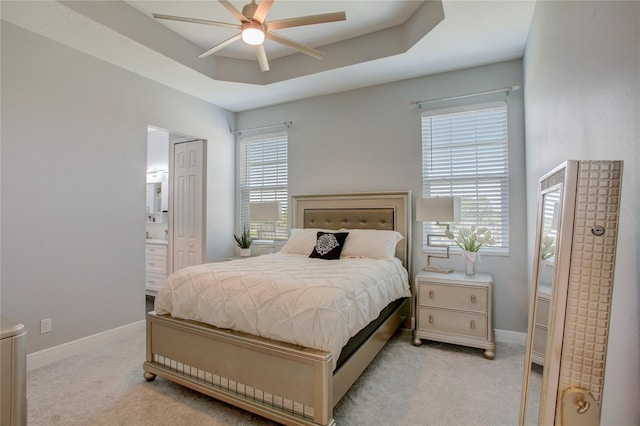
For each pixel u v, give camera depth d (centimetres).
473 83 332
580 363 92
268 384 183
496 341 315
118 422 189
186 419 192
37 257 267
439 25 258
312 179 420
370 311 221
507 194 319
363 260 296
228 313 200
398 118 368
